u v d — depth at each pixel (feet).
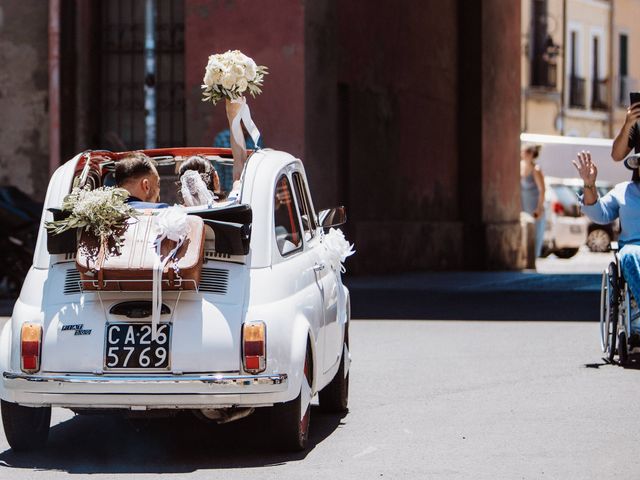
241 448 25.48
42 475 23.09
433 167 87.40
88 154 26.78
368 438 26.40
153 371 23.13
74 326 23.48
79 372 23.31
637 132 37.99
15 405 24.62
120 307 23.49
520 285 70.90
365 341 43.80
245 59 26.86
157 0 71.15
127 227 23.70
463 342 43.42
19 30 72.69
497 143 94.27
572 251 119.03
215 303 23.48
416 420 28.53
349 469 23.27
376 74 78.59
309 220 28.66
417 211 84.69
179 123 70.95
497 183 94.22
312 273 26.32
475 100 91.30
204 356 23.15
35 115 72.59
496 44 93.86
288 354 23.58
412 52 84.07
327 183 69.31
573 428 27.22
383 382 34.37
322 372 26.37
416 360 38.81
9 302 59.88
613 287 37.52
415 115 84.38
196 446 25.76
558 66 183.93
